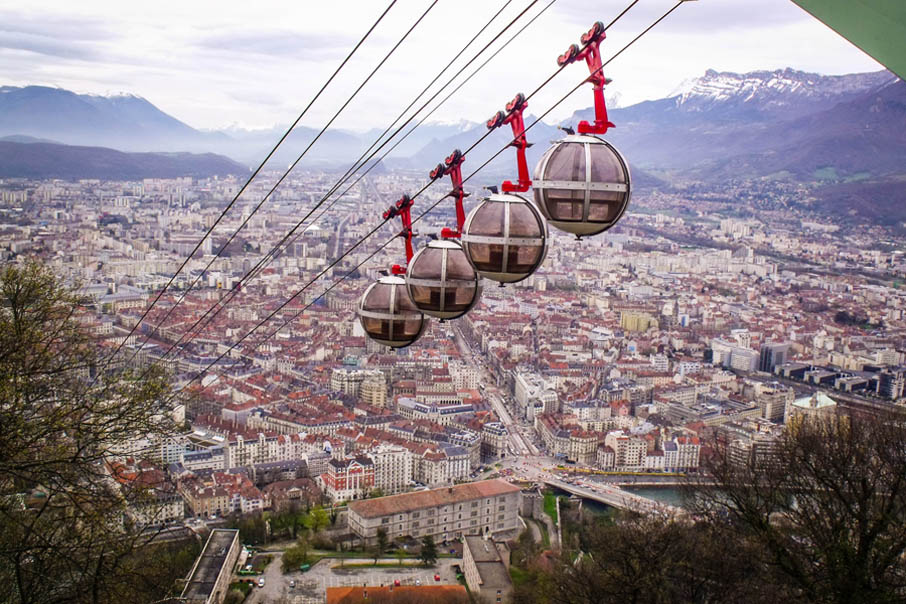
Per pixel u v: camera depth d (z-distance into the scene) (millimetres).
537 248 30234
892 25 17875
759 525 75312
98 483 62719
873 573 65812
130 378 68188
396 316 35500
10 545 59969
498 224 30016
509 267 30406
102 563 63625
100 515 61500
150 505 72312
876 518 67000
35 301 67312
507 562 172625
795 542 74500
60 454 60500
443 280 32812
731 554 81500
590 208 28078
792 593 70438
